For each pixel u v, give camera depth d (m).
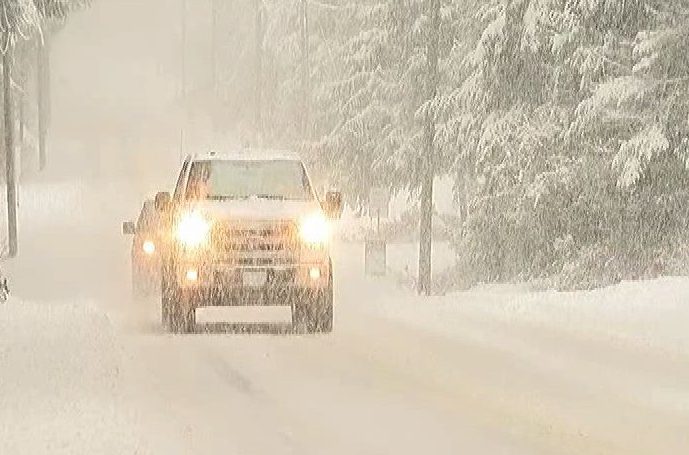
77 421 34.19
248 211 56.53
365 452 30.83
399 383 42.34
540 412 36.94
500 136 95.44
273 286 56.12
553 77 92.88
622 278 89.75
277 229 56.31
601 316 63.19
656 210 87.44
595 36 87.81
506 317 64.25
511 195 96.44
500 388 41.31
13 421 34.16
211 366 46.28
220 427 34.03
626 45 87.31
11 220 118.81
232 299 56.38
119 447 30.86
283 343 53.47
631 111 84.88
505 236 97.06
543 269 95.69
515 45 93.06
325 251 56.91
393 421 35.22
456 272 113.06
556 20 90.19
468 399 39.09
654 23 85.69
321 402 38.41
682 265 87.31
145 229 77.69
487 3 102.56
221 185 59.50
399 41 151.00
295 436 32.84
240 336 56.00
